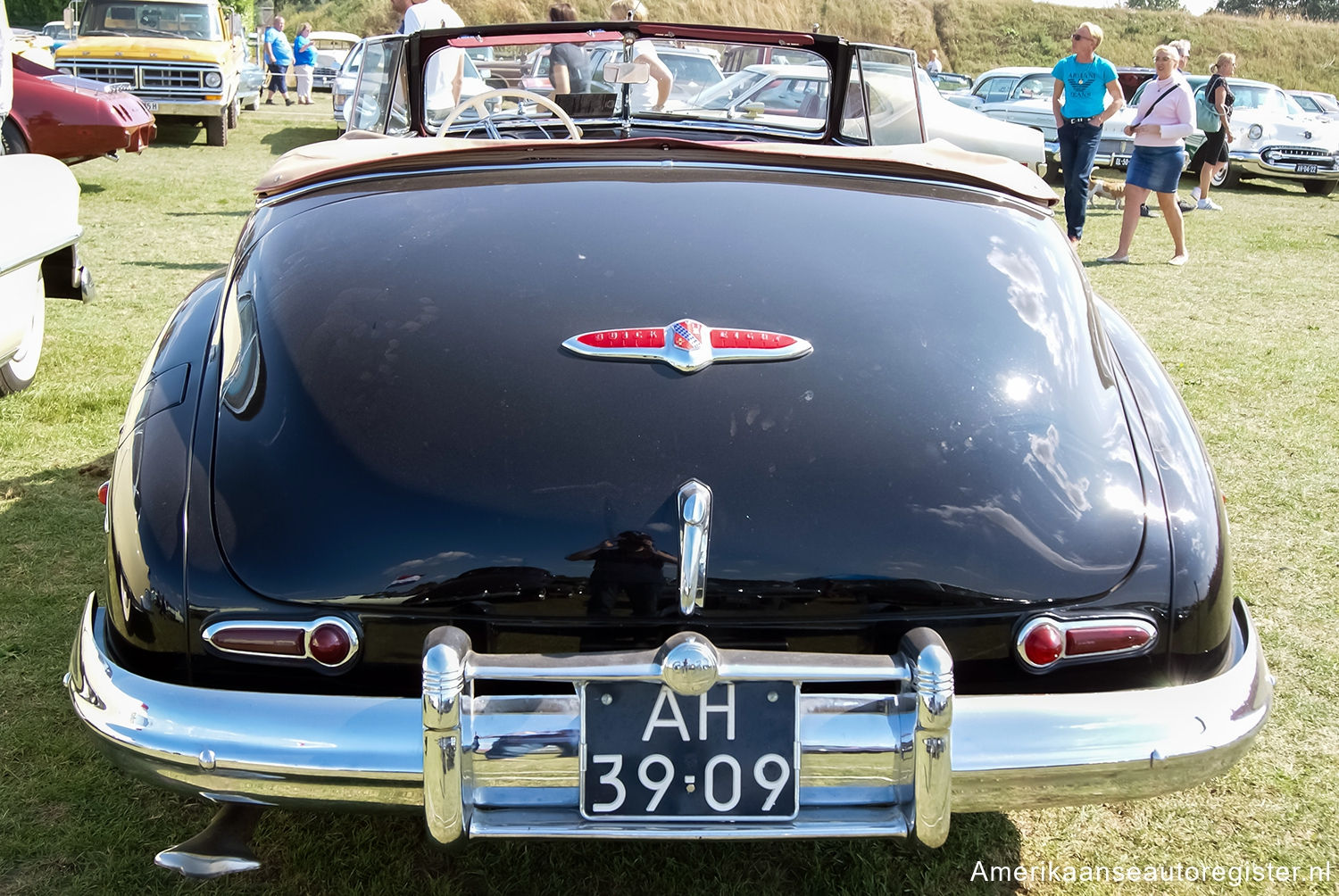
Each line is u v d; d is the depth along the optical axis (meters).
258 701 1.59
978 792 1.61
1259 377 5.25
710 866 2.06
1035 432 1.73
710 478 1.61
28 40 9.42
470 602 1.58
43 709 2.45
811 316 1.83
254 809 1.89
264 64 23.33
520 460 1.62
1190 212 11.47
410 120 3.30
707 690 1.53
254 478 1.65
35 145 8.73
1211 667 1.72
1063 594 1.62
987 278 1.98
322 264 1.93
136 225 8.01
